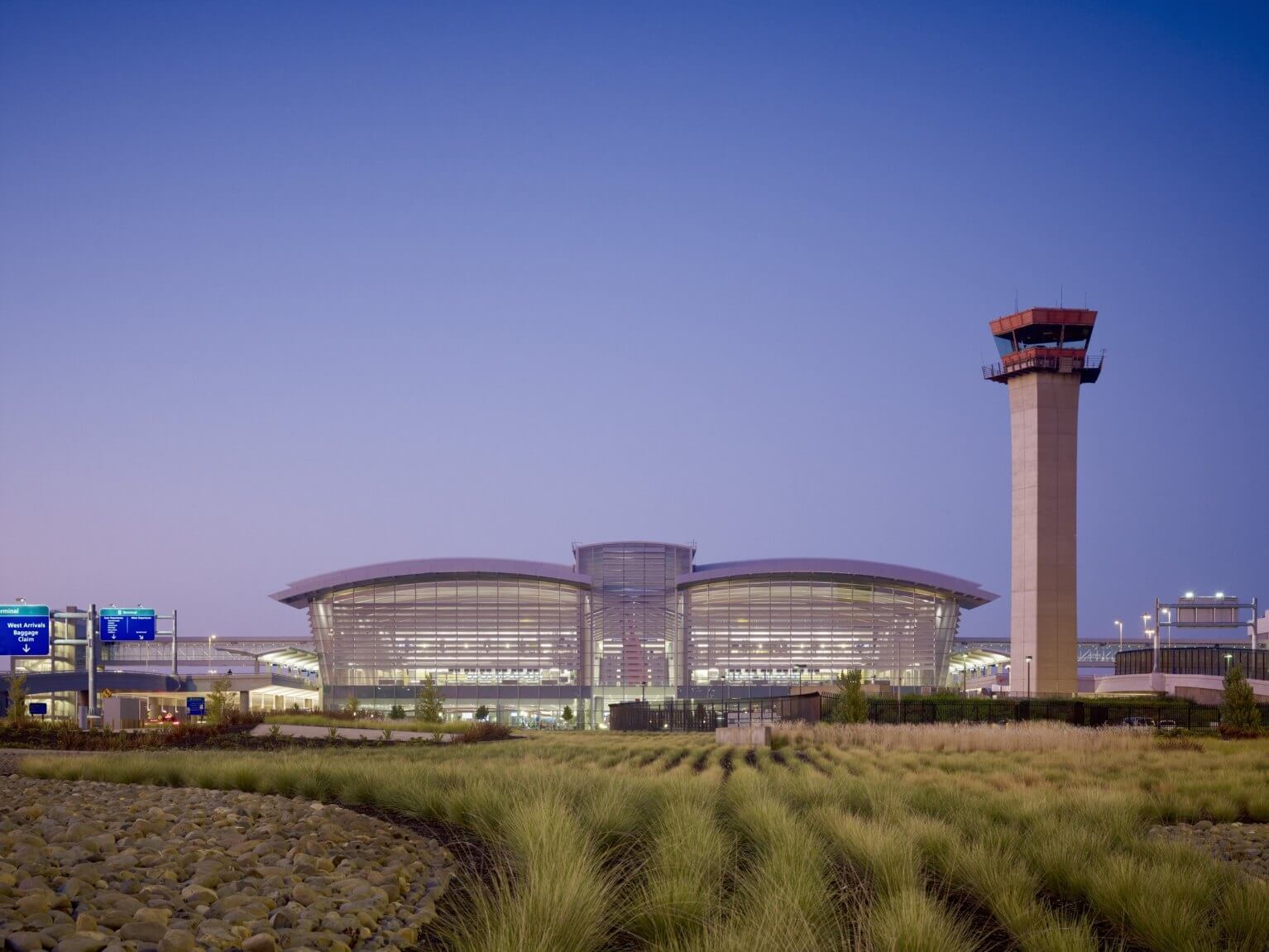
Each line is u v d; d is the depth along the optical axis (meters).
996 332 96.94
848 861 10.99
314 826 12.21
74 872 8.20
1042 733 40.03
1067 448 93.56
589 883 8.00
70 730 46.28
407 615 120.19
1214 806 18.75
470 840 12.12
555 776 15.89
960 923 8.62
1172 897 9.22
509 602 120.31
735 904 8.17
